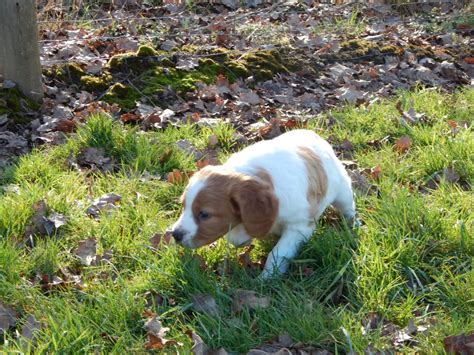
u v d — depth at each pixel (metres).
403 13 3.97
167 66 2.92
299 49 3.18
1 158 2.44
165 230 2.11
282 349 1.81
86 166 2.43
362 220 2.18
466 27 3.71
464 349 1.82
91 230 2.13
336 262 2.01
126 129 2.57
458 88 3.04
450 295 1.95
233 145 2.54
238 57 3.05
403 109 2.77
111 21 3.47
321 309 1.90
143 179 2.34
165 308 1.91
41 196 2.21
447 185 2.30
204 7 3.92
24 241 2.09
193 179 1.94
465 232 2.07
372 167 2.43
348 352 1.82
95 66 2.86
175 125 2.61
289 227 2.02
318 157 2.07
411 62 3.20
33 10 2.63
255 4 4.03
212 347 1.84
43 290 1.97
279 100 2.85
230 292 1.94
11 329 1.88
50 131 2.57
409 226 2.11
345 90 2.92
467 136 2.50
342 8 3.92
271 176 1.97
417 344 1.86
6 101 2.64
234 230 1.99
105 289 1.94
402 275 2.01
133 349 1.81
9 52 2.65
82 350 1.80
